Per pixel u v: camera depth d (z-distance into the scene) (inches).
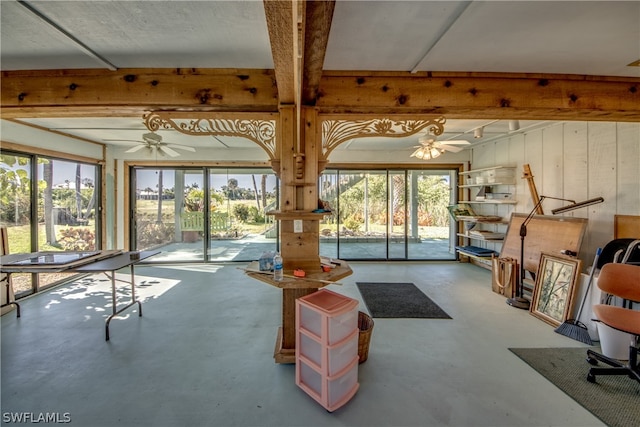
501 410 68.7
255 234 236.8
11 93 88.7
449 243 241.9
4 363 88.3
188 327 113.8
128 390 76.0
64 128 162.2
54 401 71.9
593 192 132.4
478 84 93.7
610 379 79.4
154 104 90.0
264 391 75.6
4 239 131.3
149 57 82.3
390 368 85.7
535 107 94.1
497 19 63.8
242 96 91.5
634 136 116.3
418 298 146.3
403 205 240.2
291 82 76.1
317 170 96.3
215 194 232.1
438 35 71.0
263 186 237.1
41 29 66.6
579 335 101.5
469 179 221.5
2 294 126.9
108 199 210.4
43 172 162.7
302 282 78.2
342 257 240.1
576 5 58.7
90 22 64.2
